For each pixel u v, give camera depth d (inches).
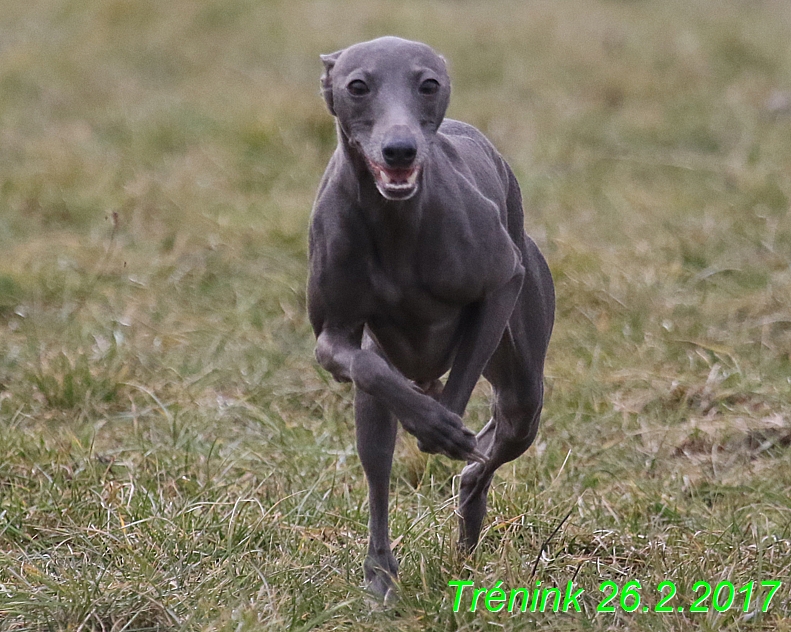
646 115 950.4
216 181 787.4
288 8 1176.8
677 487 454.0
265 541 402.9
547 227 710.5
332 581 368.8
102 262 655.1
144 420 508.1
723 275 646.5
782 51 1121.4
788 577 369.1
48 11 1163.9
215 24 1141.7
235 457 470.0
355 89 319.0
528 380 366.0
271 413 509.4
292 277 640.4
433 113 323.9
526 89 1013.8
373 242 326.3
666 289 626.2
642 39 1138.7
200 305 617.9
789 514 422.6
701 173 823.7
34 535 413.7
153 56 1070.4
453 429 310.0
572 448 472.1
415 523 398.6
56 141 856.9
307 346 579.2
